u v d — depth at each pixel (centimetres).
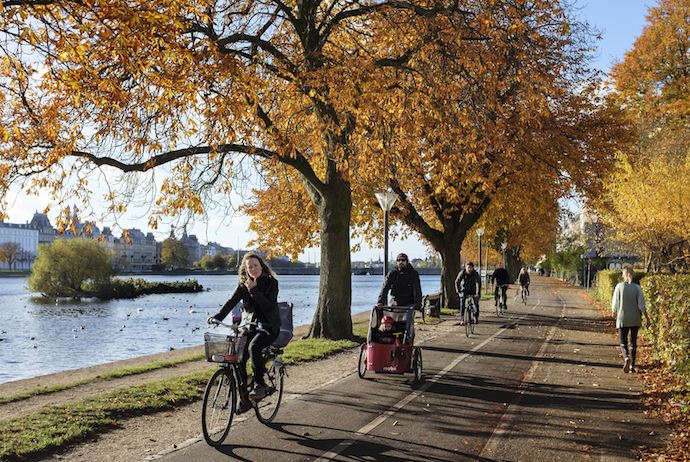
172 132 1288
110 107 1193
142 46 928
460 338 1878
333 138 1631
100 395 979
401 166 1563
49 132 1166
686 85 3784
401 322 1154
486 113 1529
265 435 762
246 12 1448
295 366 1325
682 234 2725
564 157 2409
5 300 6681
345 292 1817
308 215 2378
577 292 5153
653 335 1416
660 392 1040
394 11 1515
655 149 3086
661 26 3906
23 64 988
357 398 988
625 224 2844
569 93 2512
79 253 7081
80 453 686
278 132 1437
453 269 3017
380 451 702
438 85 1424
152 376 1259
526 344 1731
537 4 1741
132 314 4878
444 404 951
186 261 19850
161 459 663
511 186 2641
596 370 1283
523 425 828
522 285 3722
